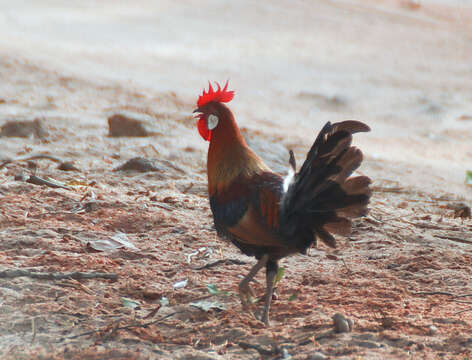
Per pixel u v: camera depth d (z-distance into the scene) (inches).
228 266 593.0
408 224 791.7
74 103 1839.3
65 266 555.2
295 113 2240.4
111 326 438.3
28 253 588.7
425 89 2721.5
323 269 594.6
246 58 3134.8
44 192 798.5
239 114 2079.2
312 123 2089.1
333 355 391.5
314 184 426.3
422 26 4037.9
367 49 3459.6
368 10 4389.8
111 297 500.1
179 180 1045.2
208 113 484.1
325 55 3297.2
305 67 3034.0
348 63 3152.1
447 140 1988.2
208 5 4306.1
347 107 2396.7
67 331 429.7
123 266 573.3
